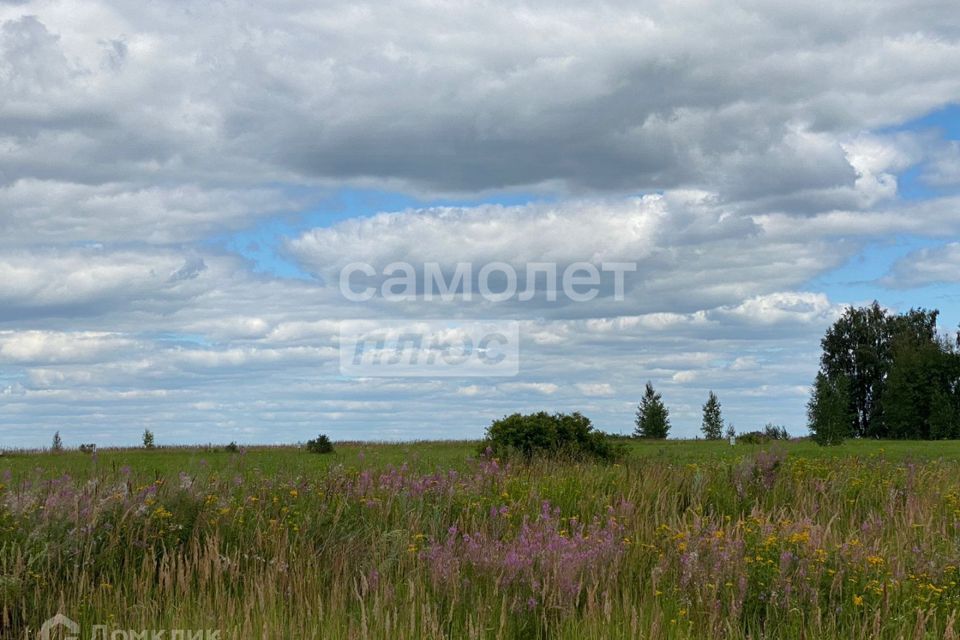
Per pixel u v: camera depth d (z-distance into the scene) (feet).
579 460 72.13
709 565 30.25
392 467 50.70
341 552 32.99
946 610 27.17
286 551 32.78
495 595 27.66
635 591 29.55
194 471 47.03
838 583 29.01
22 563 28.50
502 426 74.95
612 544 33.24
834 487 49.24
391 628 25.21
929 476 55.83
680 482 49.67
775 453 55.88
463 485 46.98
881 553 32.58
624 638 24.73
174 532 33.58
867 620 26.30
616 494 46.80
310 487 42.60
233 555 31.73
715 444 128.77
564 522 41.37
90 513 33.01
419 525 37.86
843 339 305.73
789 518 39.91
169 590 28.02
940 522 39.86
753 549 32.01
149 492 36.68
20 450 105.70
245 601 26.91
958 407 257.34
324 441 99.71
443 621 26.40
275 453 97.25
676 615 26.86
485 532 36.88
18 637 25.52
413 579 29.94
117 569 30.63
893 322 303.07
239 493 41.81
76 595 27.73
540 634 26.66
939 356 262.88
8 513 32.73
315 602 27.45
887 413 270.67
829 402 131.03
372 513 39.37
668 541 35.27
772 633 26.43
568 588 28.55
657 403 190.39
